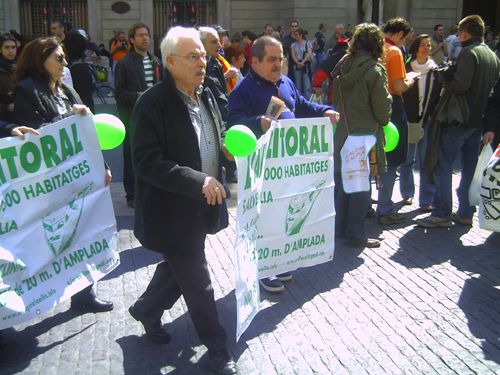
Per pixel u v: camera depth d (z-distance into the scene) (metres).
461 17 20.67
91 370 3.33
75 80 6.44
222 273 4.65
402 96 6.10
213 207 3.26
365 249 5.21
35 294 3.40
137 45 6.19
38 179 3.40
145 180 3.11
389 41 5.73
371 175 5.19
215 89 6.00
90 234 3.76
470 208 5.83
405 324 3.86
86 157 3.69
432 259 4.99
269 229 3.88
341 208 5.44
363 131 4.96
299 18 19.77
